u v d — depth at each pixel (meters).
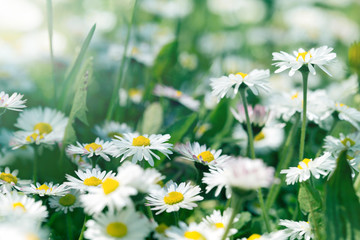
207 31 0.84
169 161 0.45
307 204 0.36
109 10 0.77
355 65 0.46
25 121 0.41
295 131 0.42
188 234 0.33
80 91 0.40
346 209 0.34
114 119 0.51
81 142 0.43
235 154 0.49
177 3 0.84
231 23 0.91
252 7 0.96
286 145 0.42
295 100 0.42
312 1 0.93
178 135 0.42
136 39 0.66
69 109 0.44
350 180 0.34
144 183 0.32
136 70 0.58
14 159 0.43
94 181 0.36
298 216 0.39
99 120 0.53
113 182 0.33
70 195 0.37
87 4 0.80
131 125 0.51
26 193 0.36
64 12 0.76
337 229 0.34
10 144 0.40
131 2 0.48
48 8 0.44
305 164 0.37
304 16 0.85
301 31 0.82
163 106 0.51
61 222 0.40
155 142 0.38
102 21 0.74
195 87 0.56
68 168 0.41
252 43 0.85
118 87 0.47
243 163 0.32
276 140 0.51
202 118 0.52
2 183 0.37
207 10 0.87
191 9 0.87
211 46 0.78
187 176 0.44
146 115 0.46
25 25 0.66
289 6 0.98
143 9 0.81
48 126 0.41
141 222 0.32
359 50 0.46
